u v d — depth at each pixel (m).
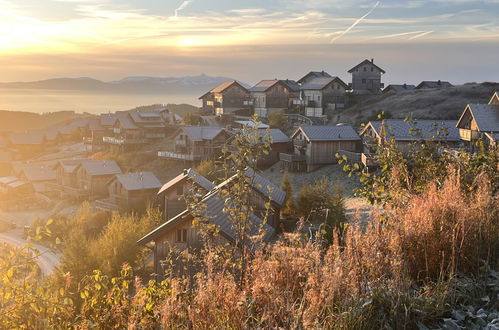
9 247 8.39
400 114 72.75
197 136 72.56
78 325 7.07
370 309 5.75
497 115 35.94
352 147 56.41
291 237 6.66
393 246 6.79
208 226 8.81
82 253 28.94
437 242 7.14
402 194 9.20
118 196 59.09
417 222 7.40
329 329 5.36
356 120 75.62
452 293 6.39
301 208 34.25
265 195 30.69
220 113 96.31
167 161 77.06
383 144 11.66
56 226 52.22
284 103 92.69
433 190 8.38
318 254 6.18
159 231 23.66
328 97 85.94
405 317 5.66
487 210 8.07
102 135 108.00
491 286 6.70
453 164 10.70
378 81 93.75
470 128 37.53
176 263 12.15
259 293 5.84
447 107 72.00
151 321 6.30
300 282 6.03
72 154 107.25
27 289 7.61
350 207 32.25
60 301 7.75
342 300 5.84
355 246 6.60
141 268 30.08
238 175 8.20
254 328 5.37
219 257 7.50
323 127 56.91
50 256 44.59
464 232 7.21
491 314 5.93
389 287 6.12
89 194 72.81
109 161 75.81
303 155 56.59
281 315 5.42
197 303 5.84
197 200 9.09
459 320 5.93
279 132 63.66
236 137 8.53
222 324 5.52
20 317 7.39
